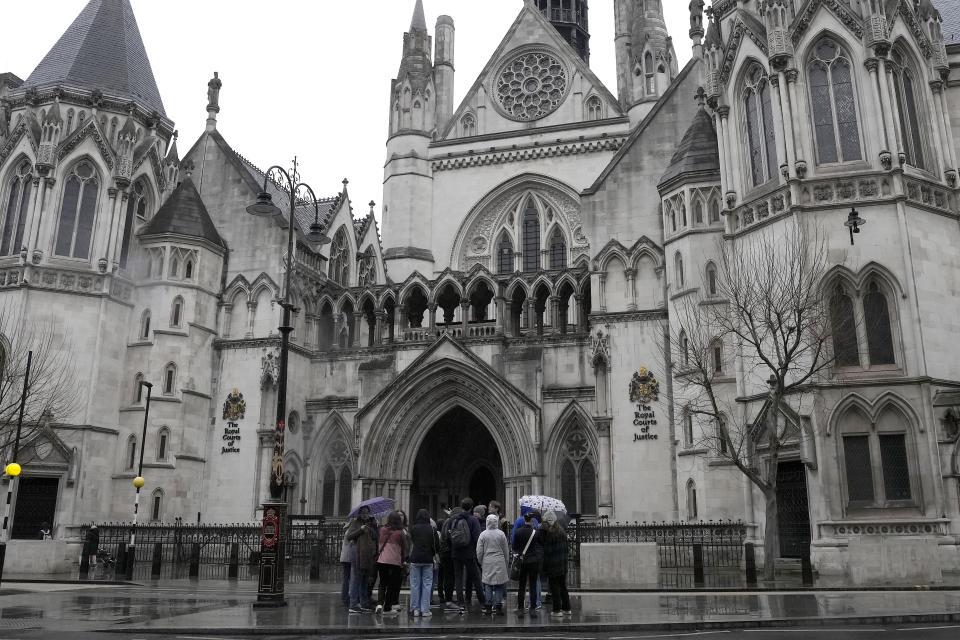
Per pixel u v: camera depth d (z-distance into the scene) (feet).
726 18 134.00
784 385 108.78
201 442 163.02
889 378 108.37
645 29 211.82
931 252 114.01
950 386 109.40
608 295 153.28
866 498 107.04
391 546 68.08
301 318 174.50
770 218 119.44
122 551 112.27
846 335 111.34
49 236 153.38
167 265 162.81
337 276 198.90
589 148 209.97
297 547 137.08
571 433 154.10
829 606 68.39
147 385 142.31
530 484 147.64
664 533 129.08
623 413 146.72
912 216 113.70
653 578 91.30
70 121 162.81
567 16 289.12
